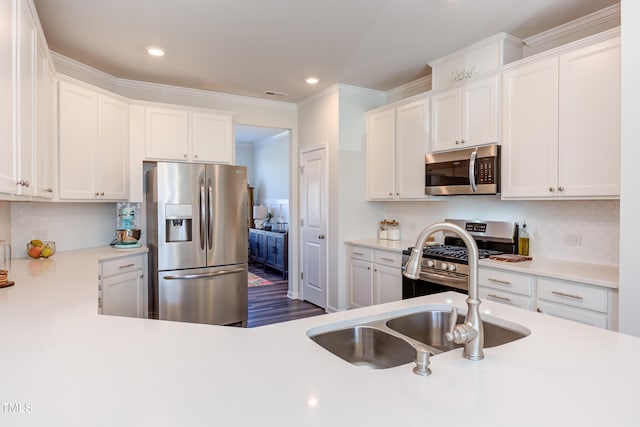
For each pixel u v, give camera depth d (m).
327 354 1.12
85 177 3.11
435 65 3.48
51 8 2.51
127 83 3.97
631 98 1.93
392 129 3.92
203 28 2.82
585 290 2.16
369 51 3.27
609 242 2.55
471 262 1.10
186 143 3.94
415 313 1.69
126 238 3.46
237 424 0.75
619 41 2.16
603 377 0.99
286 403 0.84
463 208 3.59
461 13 2.62
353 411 0.81
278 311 4.49
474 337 1.09
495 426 0.77
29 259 2.83
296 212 5.09
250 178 8.84
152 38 2.98
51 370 0.98
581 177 2.35
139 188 3.70
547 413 0.82
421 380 0.96
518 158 2.71
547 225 2.91
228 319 3.79
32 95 1.92
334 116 4.24
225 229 3.78
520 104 2.69
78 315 1.46
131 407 0.81
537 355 1.13
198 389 0.89
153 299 3.61
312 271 4.76
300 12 2.60
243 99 4.64
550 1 2.46
